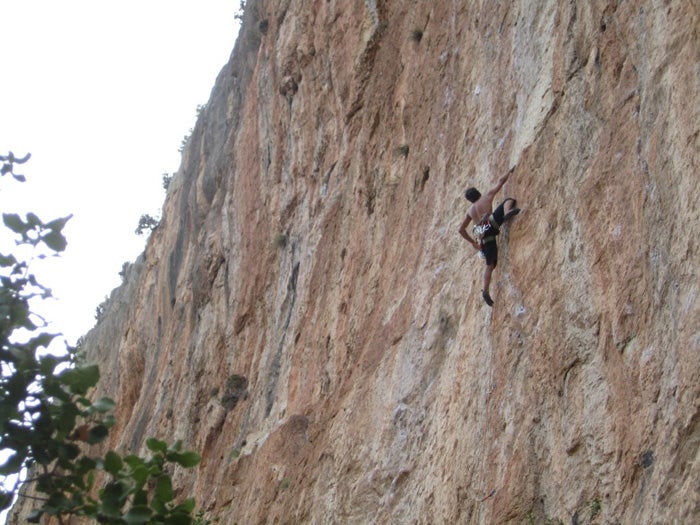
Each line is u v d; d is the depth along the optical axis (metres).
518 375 11.19
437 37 17.64
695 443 8.18
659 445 8.61
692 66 9.34
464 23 16.61
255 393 21.58
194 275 28.36
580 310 10.42
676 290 8.88
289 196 23.39
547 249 11.36
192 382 25.95
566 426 10.12
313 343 19.17
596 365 9.98
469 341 12.76
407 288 15.59
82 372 5.96
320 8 23.52
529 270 11.59
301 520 15.77
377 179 18.59
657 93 9.90
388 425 14.23
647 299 9.38
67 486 6.01
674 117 9.45
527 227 11.88
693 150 8.99
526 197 12.09
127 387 35.62
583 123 11.34
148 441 6.02
